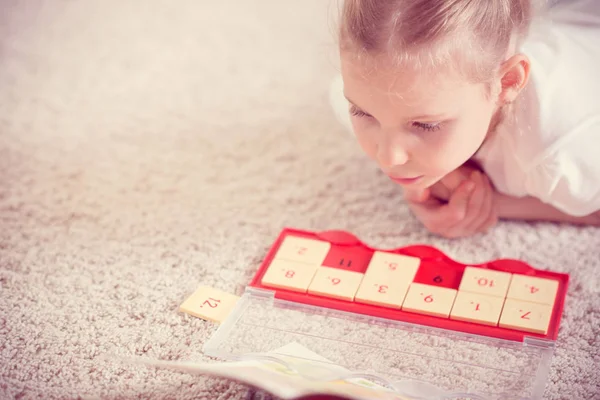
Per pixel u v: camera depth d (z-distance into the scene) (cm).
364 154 118
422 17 88
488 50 91
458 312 94
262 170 115
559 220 107
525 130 99
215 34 140
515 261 99
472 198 105
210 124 123
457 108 91
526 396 88
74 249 105
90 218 109
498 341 92
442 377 90
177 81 130
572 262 102
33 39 140
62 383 91
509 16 92
